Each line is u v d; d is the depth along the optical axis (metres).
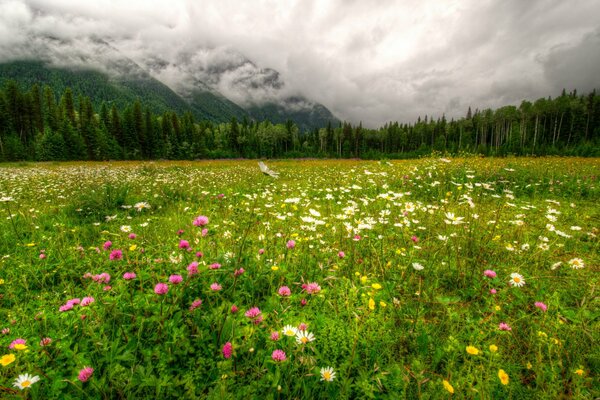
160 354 2.03
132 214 6.42
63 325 2.38
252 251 3.52
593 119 64.81
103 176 14.70
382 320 2.48
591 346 2.21
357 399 1.89
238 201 6.95
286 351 2.11
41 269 3.40
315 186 9.89
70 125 53.25
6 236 4.60
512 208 6.26
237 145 86.62
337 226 4.85
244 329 2.21
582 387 1.85
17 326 2.41
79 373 1.75
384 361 2.22
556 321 2.43
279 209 5.97
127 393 1.79
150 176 14.65
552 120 71.69
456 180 9.06
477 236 4.39
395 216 5.46
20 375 1.67
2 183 12.30
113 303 2.38
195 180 12.45
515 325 2.55
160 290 2.20
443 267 3.62
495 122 81.50
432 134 100.56
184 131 71.38
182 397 1.79
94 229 5.12
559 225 5.13
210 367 2.05
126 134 62.75
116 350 2.00
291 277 3.10
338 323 2.46
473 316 2.72
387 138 103.50
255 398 1.80
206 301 2.68
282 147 101.44
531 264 3.77
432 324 2.60
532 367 2.06
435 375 2.03
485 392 1.83
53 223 5.50
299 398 1.90
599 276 3.30
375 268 3.39
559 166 13.51
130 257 3.41
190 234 4.26
